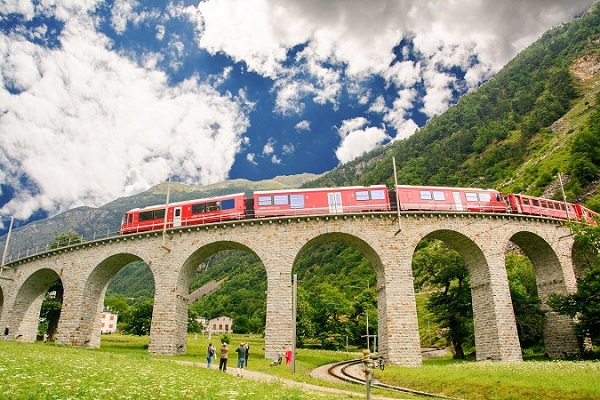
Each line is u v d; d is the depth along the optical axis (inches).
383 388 996.6
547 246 1688.0
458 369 1075.3
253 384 688.4
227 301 5762.8
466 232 1558.8
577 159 3617.1
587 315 1422.2
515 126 7096.5
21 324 1971.0
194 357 1440.7
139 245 1652.3
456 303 1822.1
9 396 357.7
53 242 2206.0
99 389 435.2
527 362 1226.6
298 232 1526.8
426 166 7431.1
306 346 2893.7
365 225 1526.8
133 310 2465.6
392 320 1416.1
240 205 1646.2
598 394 718.5
